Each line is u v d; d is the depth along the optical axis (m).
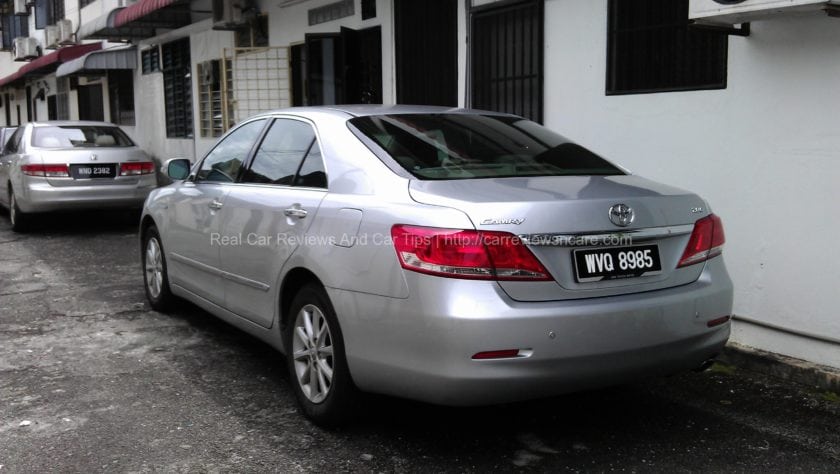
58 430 3.81
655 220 3.40
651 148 5.54
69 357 4.98
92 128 10.77
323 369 3.74
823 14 4.37
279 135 4.52
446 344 3.04
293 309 3.95
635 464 3.47
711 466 3.46
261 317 4.29
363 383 3.46
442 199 3.25
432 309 3.08
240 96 11.84
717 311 3.56
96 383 4.49
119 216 12.11
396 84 8.60
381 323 3.29
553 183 3.56
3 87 31.56
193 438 3.73
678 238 3.51
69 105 23.88
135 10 13.20
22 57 26.75
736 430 3.86
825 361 4.53
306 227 3.79
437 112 4.41
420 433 3.79
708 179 5.13
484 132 4.19
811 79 4.47
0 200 11.49
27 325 5.73
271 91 11.38
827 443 3.71
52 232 10.50
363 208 3.49
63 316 6.00
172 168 5.39
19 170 9.95
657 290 3.41
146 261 6.21
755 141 4.81
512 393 3.10
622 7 5.78
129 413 4.04
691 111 5.21
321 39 9.73
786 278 4.70
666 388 4.47
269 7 11.39
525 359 3.06
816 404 4.21
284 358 4.98
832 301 4.46
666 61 5.51
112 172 10.04
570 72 6.23
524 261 3.10
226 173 4.93
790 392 4.39
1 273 7.69
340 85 9.61
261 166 4.54
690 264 3.53
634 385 4.51
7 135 13.21
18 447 3.62
